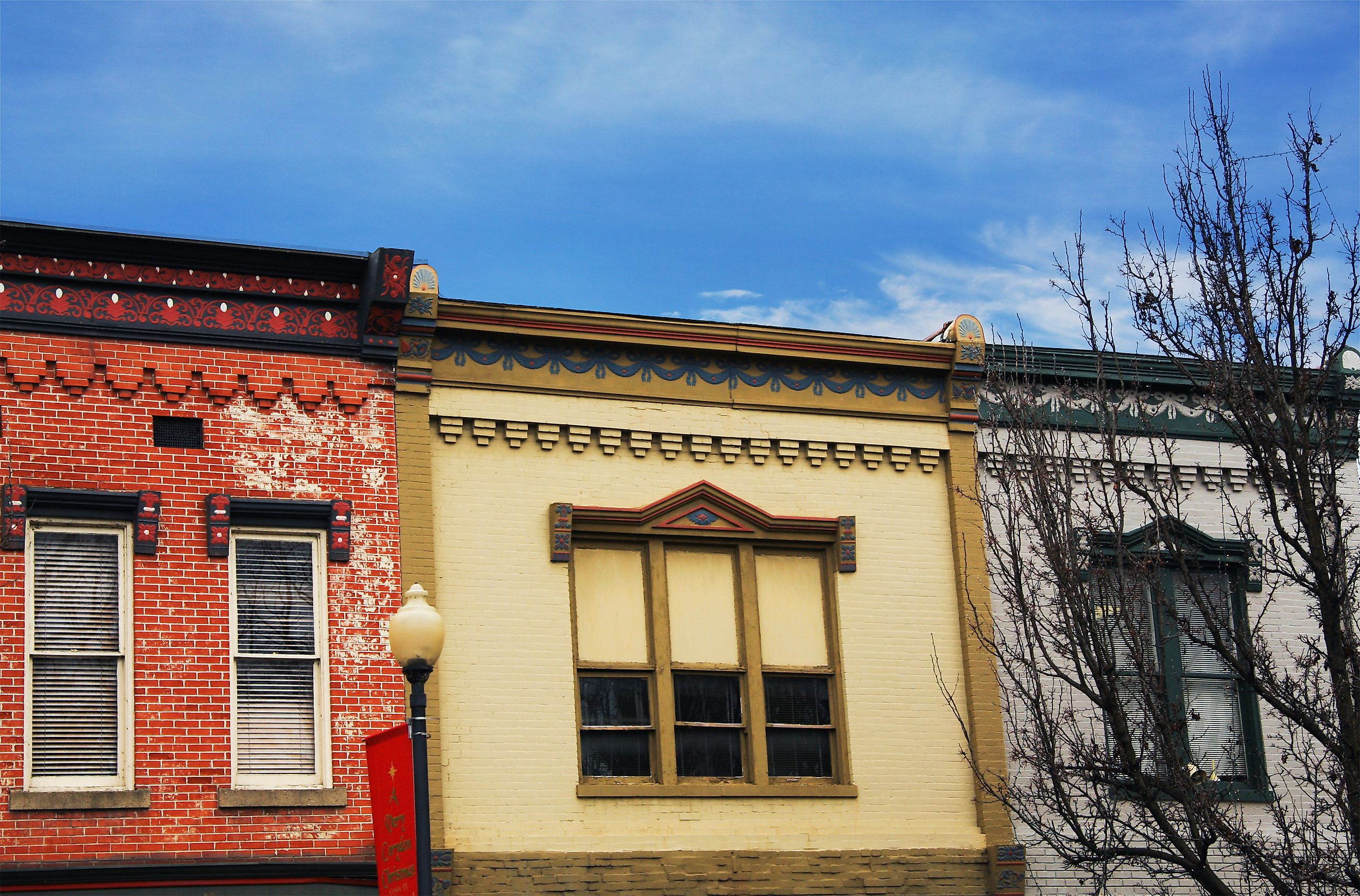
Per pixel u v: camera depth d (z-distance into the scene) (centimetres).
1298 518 1645
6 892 1457
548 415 1784
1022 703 1872
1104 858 1558
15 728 1503
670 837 1702
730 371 1878
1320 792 1867
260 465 1650
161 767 1538
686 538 1814
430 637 1326
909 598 1881
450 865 1603
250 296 1688
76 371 1608
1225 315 1609
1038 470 1684
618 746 1739
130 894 1494
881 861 1772
